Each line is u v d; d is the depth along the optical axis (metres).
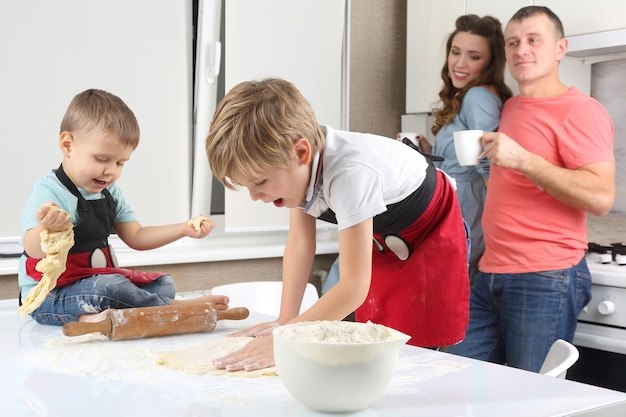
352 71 3.25
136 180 2.71
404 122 3.38
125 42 2.61
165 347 1.41
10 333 1.56
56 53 2.48
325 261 3.18
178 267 2.75
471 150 2.40
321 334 1.02
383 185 1.59
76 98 1.74
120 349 1.39
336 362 0.97
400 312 1.93
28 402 1.03
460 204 2.88
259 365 1.21
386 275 1.96
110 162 1.73
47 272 1.51
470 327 2.67
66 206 1.71
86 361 1.29
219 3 2.71
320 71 3.11
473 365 1.26
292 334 1.03
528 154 2.37
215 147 1.34
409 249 1.89
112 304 1.61
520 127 2.55
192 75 2.79
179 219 2.84
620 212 2.90
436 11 3.12
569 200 2.38
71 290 1.64
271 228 3.04
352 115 3.27
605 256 2.64
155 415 0.97
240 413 0.98
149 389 1.10
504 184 2.56
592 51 2.65
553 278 2.43
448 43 2.94
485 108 2.72
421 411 1.00
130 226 1.97
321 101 3.14
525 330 2.48
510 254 2.53
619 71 2.87
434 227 1.86
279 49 2.98
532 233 2.48
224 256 2.80
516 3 2.81
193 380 1.15
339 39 3.14
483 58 2.83
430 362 1.29
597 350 2.72
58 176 1.74
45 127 2.49
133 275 1.76
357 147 1.49
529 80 2.53
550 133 2.47
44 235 1.49
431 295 1.88
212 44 2.75
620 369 2.64
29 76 2.44
